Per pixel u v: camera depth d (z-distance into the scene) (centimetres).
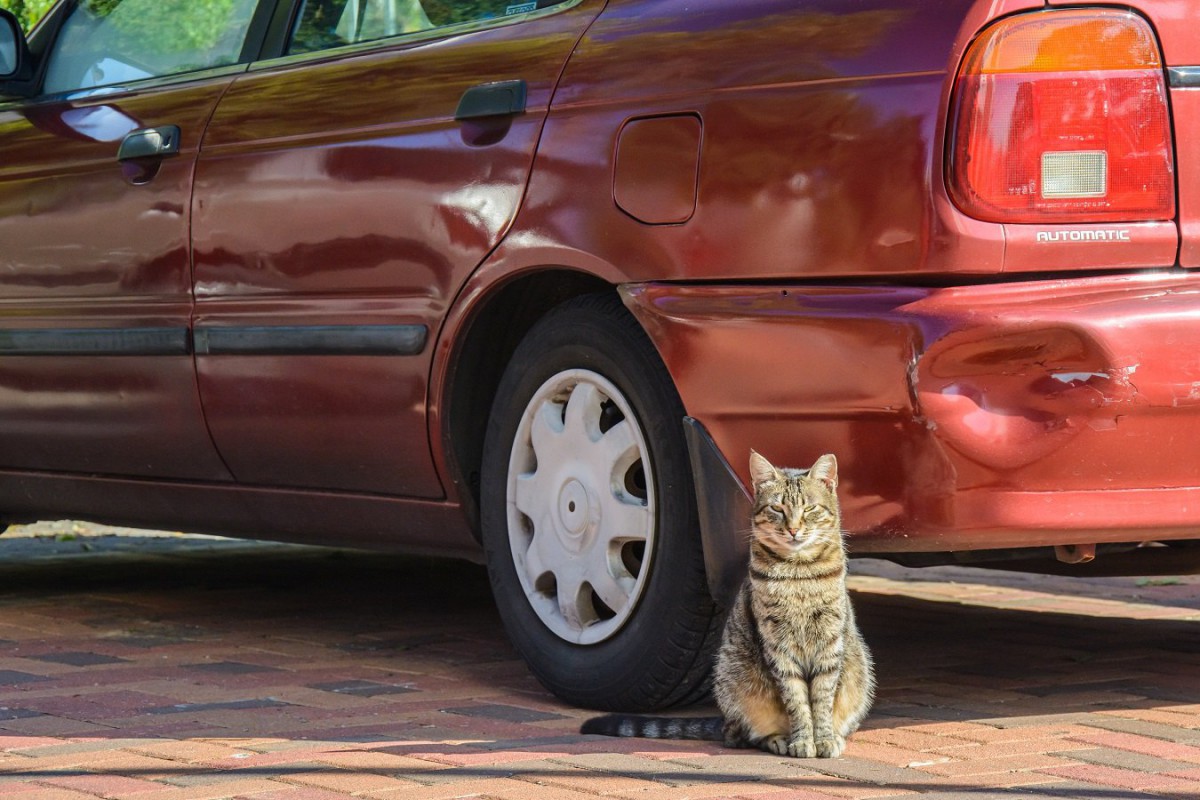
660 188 468
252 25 617
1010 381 417
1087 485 424
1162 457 427
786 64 450
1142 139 430
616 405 496
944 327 410
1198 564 532
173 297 600
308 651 604
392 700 514
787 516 432
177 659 586
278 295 566
